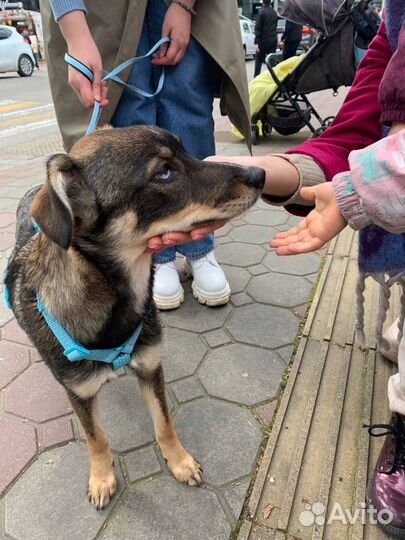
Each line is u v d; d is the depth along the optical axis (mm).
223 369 880
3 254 1312
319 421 750
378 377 825
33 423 782
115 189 584
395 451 630
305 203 615
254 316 1025
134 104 908
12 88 4887
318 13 1855
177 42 857
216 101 3596
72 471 700
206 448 728
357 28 1913
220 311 1050
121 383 870
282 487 655
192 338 965
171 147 623
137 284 635
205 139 993
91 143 610
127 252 608
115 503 652
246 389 833
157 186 600
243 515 627
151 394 679
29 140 2662
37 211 538
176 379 860
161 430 675
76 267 591
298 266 1211
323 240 499
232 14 907
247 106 949
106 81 820
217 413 788
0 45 5691
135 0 802
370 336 917
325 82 2145
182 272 1222
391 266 593
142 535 611
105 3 823
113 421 791
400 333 644
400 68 480
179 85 917
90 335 604
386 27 569
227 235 1404
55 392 845
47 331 619
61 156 571
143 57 808
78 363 613
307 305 1053
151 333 674
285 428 742
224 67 886
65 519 634
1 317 1063
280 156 613
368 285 1068
